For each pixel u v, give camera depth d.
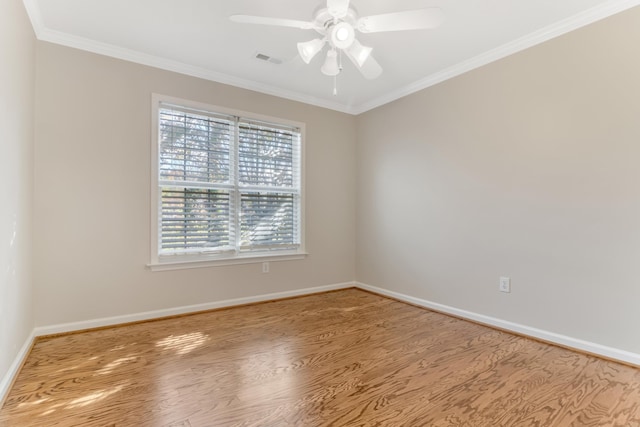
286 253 3.74
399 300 3.68
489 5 2.16
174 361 2.14
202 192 3.24
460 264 3.08
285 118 3.74
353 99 3.96
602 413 1.59
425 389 1.81
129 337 2.54
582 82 2.29
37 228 2.47
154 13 2.29
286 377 1.94
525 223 2.61
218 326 2.81
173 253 3.08
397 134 3.74
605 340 2.19
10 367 1.84
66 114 2.59
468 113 3.01
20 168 2.06
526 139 2.60
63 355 2.21
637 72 2.06
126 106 2.83
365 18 1.79
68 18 2.35
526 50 2.59
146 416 1.56
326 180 4.08
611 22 2.16
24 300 2.17
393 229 3.79
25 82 2.17
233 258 3.38
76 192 2.62
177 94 3.07
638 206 2.06
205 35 2.57
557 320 2.42
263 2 2.15
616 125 2.15
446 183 3.21
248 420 1.53
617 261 2.15
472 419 1.54
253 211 3.57
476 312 2.95
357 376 1.95
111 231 2.77
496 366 2.08
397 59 2.93
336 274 4.17
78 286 2.64
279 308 3.36
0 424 1.49
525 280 2.61
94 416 1.55
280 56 2.91
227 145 3.38
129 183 2.84
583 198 2.29
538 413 1.59
